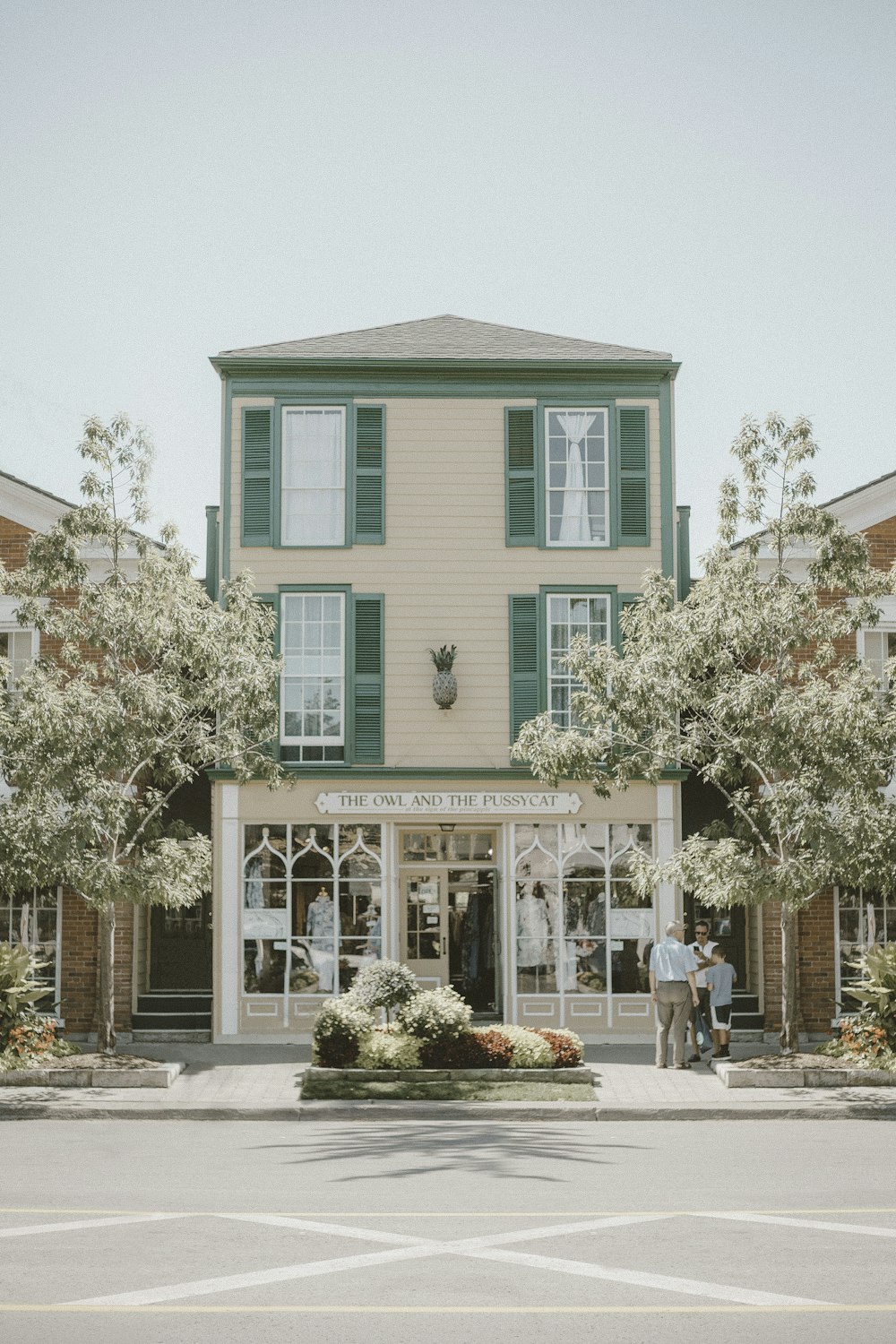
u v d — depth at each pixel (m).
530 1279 7.57
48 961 23.70
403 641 24.16
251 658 19.89
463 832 24.53
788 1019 19.64
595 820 23.95
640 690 19.30
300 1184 11.13
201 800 24.88
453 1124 15.88
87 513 19.52
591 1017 23.67
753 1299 7.10
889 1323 6.64
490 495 24.45
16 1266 7.92
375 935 23.73
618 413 24.62
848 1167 12.27
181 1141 14.26
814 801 18.94
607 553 24.44
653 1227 9.09
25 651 24.08
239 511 24.36
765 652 19.58
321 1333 6.48
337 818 23.83
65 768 18.61
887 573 20.36
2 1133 15.00
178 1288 7.38
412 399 24.59
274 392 24.56
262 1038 23.44
